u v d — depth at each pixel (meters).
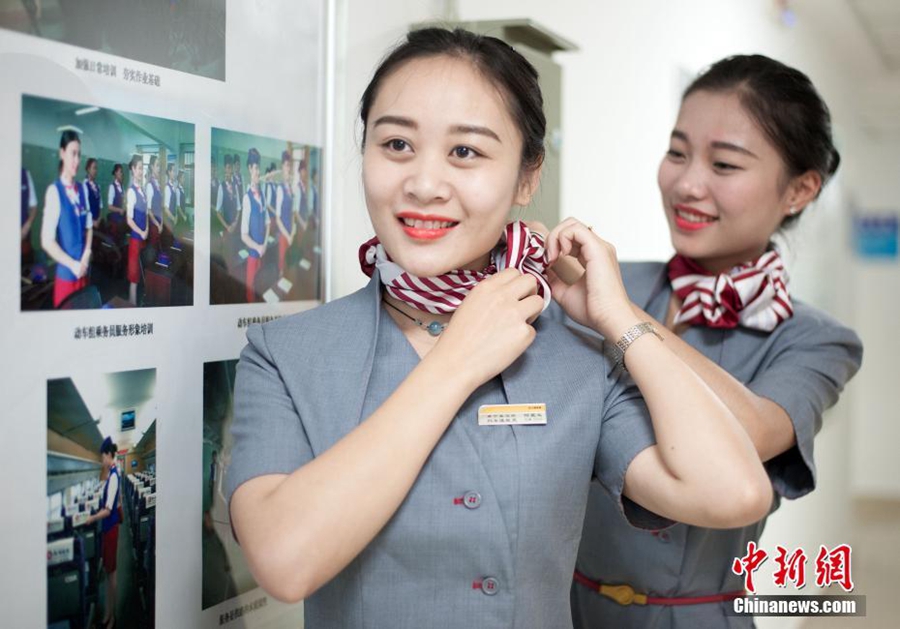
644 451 0.95
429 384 0.86
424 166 0.88
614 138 3.24
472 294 0.93
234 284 1.16
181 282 1.06
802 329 1.38
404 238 0.92
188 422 1.08
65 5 0.88
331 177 1.38
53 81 0.87
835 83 5.34
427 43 0.93
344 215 1.43
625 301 1.02
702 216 1.37
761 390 1.28
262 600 1.24
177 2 1.04
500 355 0.89
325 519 0.79
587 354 1.01
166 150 1.02
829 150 1.43
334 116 1.38
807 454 1.25
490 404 0.94
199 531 1.11
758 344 1.39
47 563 0.89
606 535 1.38
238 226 1.16
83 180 0.91
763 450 1.19
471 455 0.89
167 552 1.06
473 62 0.91
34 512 0.87
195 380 1.09
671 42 3.36
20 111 0.84
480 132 0.89
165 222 1.03
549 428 0.93
